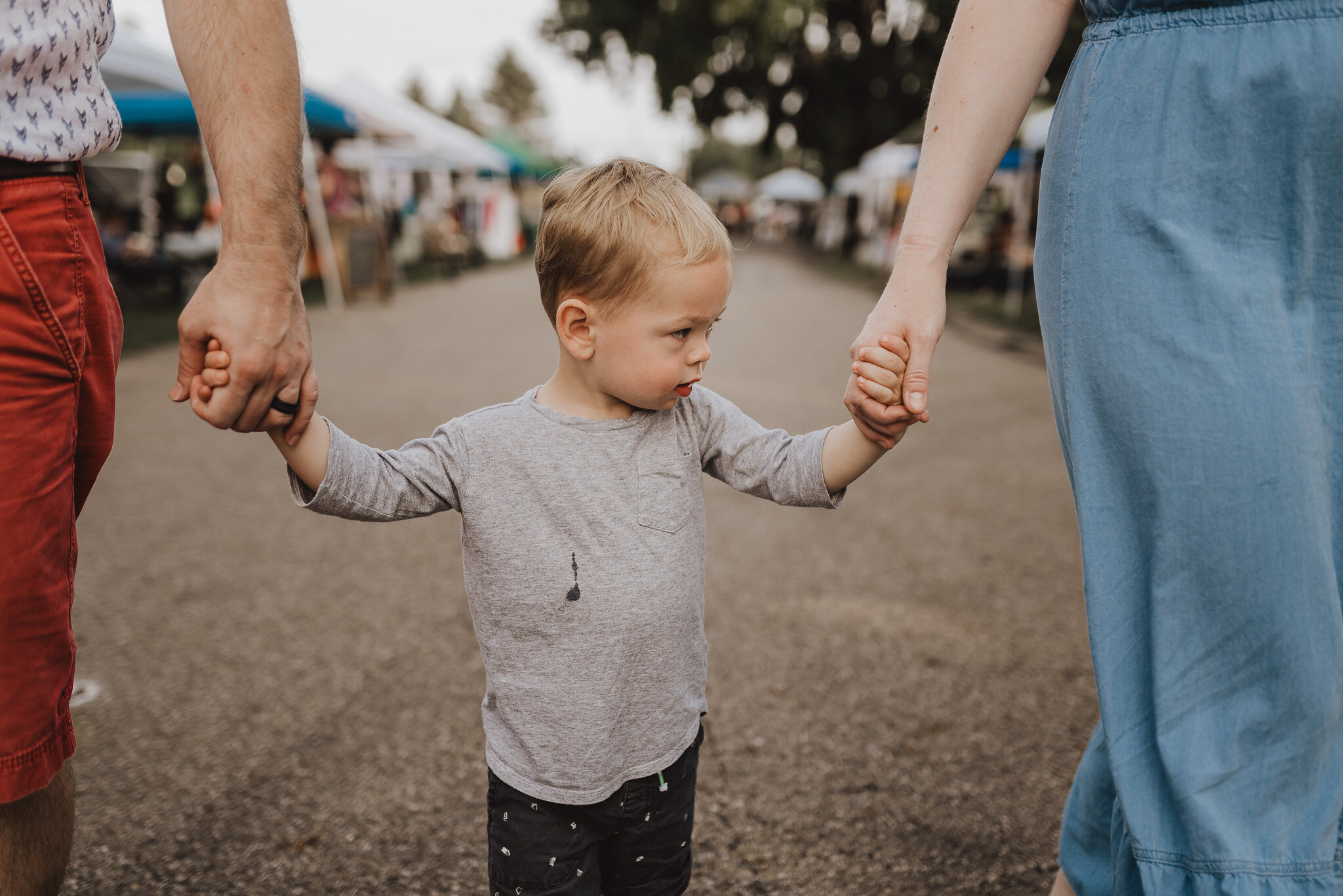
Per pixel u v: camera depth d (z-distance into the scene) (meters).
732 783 2.26
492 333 10.20
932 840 2.06
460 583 3.49
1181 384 1.08
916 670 2.86
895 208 21.70
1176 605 1.11
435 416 6.05
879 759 2.37
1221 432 1.06
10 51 1.11
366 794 2.20
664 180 1.29
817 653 2.95
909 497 4.67
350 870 1.95
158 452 5.22
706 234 1.26
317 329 10.23
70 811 1.35
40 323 1.16
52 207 1.18
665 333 1.27
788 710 2.61
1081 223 1.17
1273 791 1.10
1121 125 1.14
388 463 1.30
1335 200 1.04
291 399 1.20
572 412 1.35
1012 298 13.16
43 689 1.21
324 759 2.35
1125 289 1.12
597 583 1.29
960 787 2.26
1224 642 1.09
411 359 8.32
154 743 2.41
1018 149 12.46
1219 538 1.08
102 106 1.24
